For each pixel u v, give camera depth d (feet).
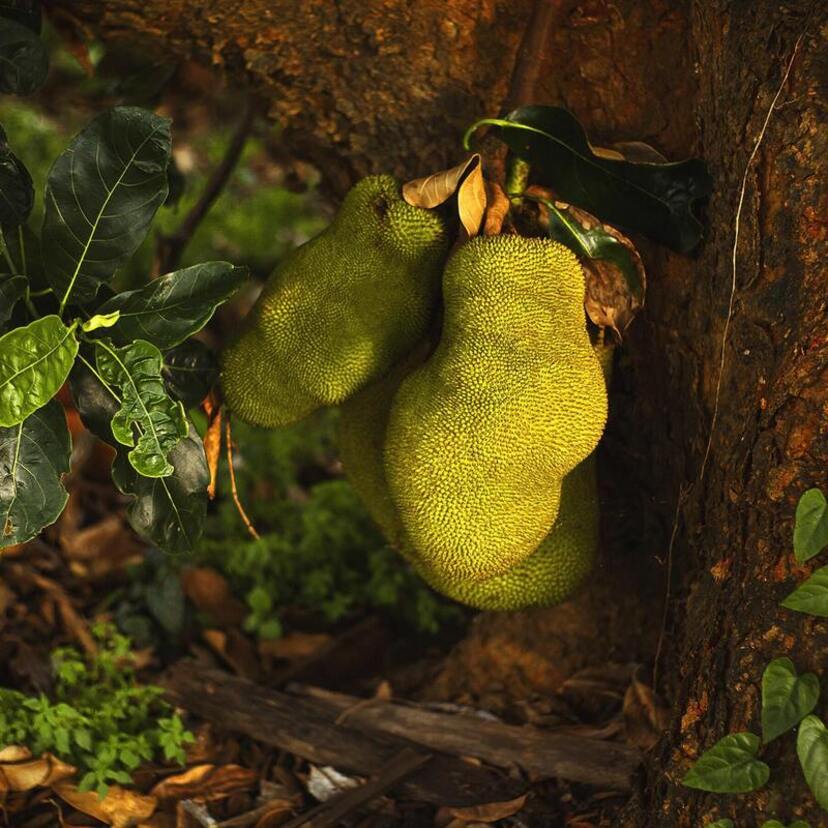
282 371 6.22
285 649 7.72
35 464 5.94
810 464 5.61
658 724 6.71
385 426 6.40
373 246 6.09
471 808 6.57
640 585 6.99
